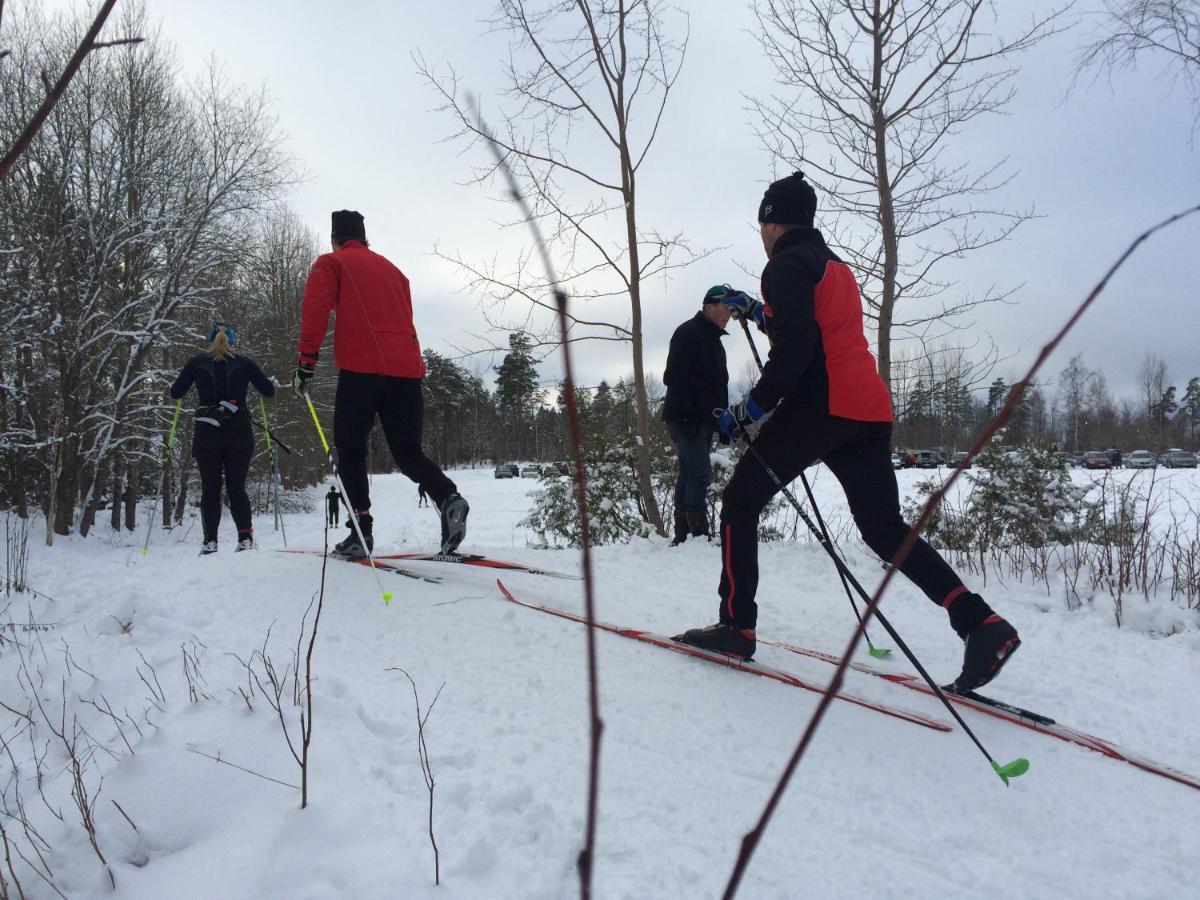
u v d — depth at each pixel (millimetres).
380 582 3723
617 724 2469
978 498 5844
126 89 13133
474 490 31016
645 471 6594
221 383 5695
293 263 31078
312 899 1673
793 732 2473
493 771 2154
